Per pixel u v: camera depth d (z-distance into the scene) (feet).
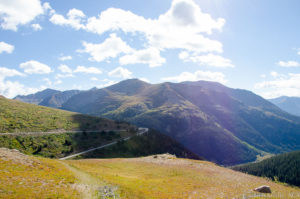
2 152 92.73
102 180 99.86
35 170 83.25
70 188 72.43
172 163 186.19
